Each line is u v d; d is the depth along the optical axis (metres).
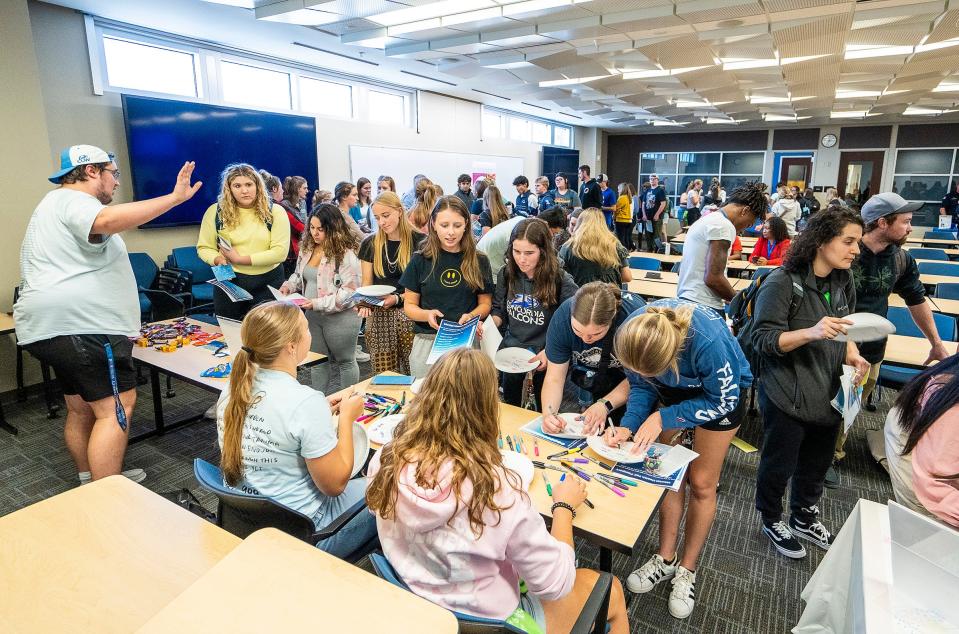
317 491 1.53
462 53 5.65
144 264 4.77
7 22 3.46
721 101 8.80
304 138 6.41
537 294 2.28
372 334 2.94
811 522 2.30
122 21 4.64
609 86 7.61
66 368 2.18
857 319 1.67
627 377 1.86
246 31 5.01
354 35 5.11
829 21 4.35
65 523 1.02
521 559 1.06
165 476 2.77
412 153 8.31
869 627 0.99
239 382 1.42
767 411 2.08
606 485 1.51
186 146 5.14
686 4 4.11
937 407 1.28
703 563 2.21
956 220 9.36
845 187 12.58
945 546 1.15
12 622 0.79
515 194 11.12
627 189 9.91
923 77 6.75
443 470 1.02
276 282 3.20
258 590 0.76
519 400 2.60
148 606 0.83
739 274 5.63
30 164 3.63
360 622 0.71
